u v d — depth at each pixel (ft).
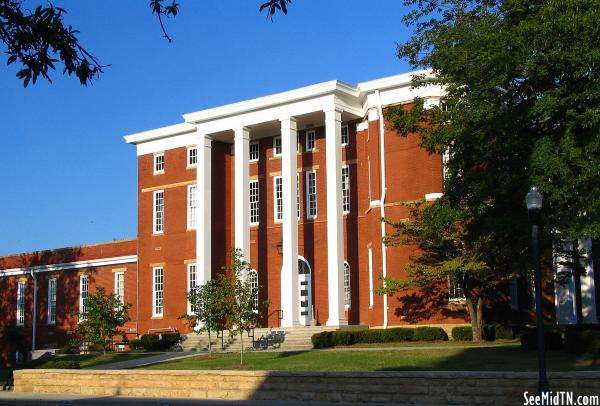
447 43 79.25
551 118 74.23
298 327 127.34
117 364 113.91
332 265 126.72
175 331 151.23
